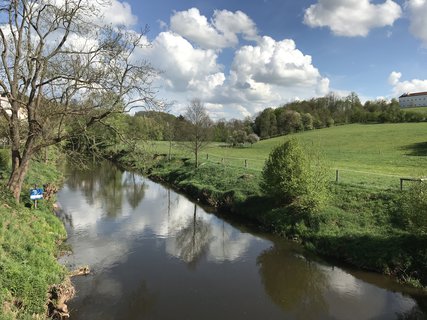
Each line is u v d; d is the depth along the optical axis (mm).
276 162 23547
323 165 22828
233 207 27203
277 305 13477
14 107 17906
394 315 12781
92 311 12609
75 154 20547
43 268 12969
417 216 15633
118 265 16938
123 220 25188
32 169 31922
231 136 84312
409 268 15484
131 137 20125
